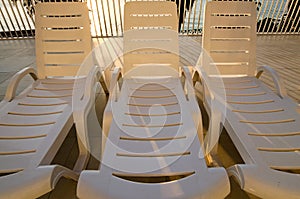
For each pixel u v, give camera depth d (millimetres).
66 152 1686
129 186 918
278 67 3254
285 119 1484
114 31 5125
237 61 2201
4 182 938
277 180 978
